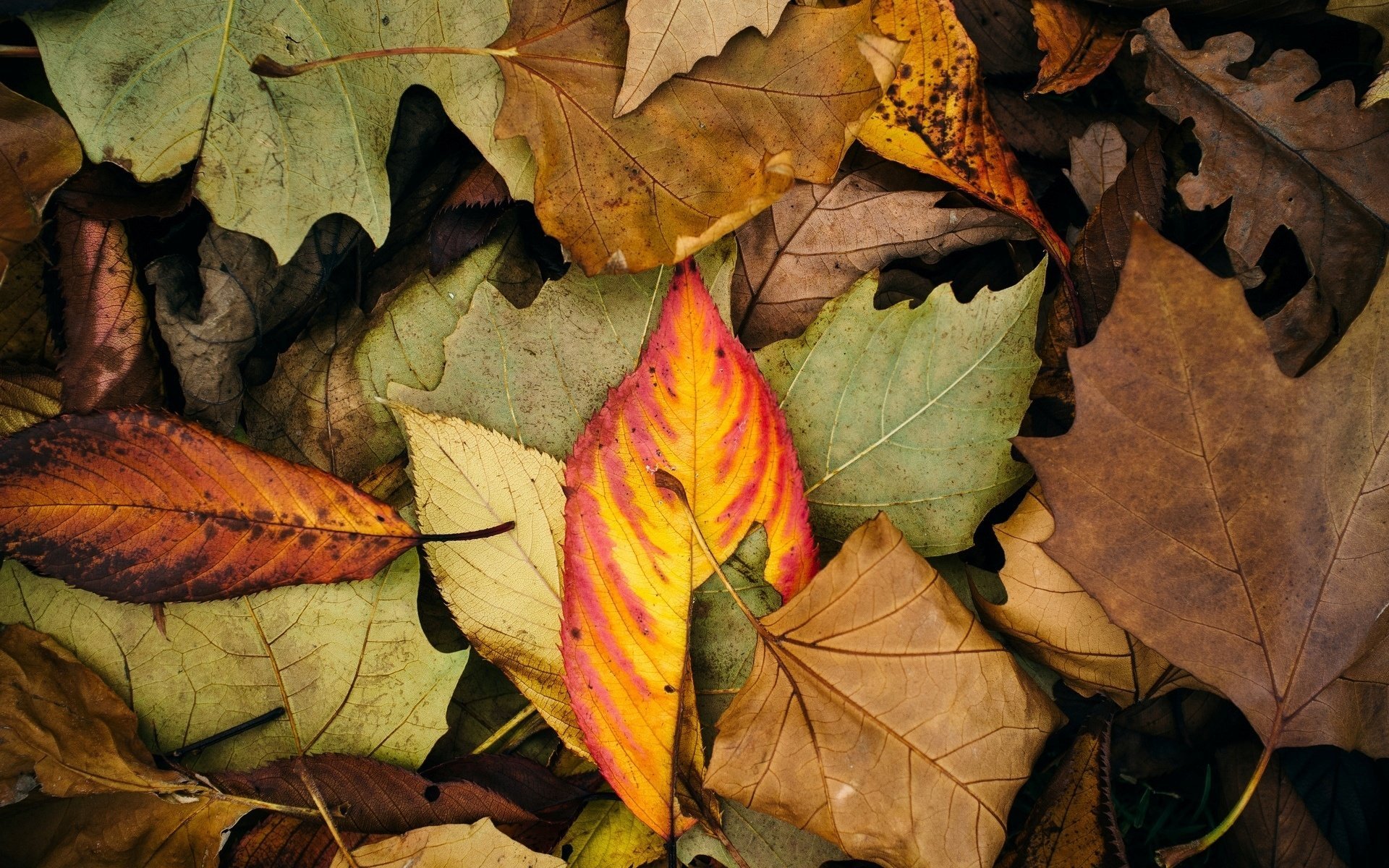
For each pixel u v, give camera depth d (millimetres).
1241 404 469
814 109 482
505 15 490
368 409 505
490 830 480
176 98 485
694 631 494
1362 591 476
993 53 521
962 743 476
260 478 482
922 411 495
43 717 483
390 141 498
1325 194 501
